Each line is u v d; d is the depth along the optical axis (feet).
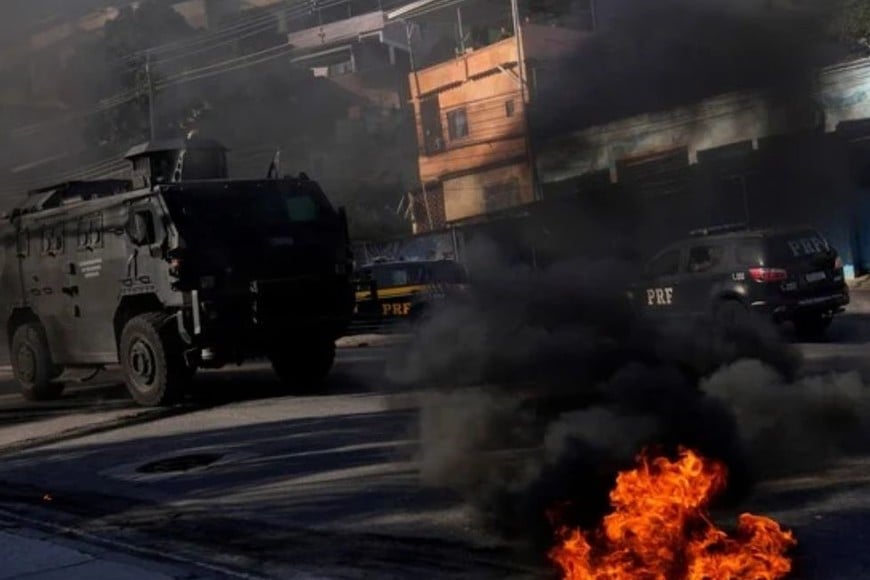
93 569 27.55
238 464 39.32
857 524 25.34
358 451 38.78
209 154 53.26
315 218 56.29
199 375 69.21
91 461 42.91
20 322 64.69
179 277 51.70
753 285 64.28
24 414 58.18
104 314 57.16
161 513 33.35
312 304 55.72
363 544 27.45
